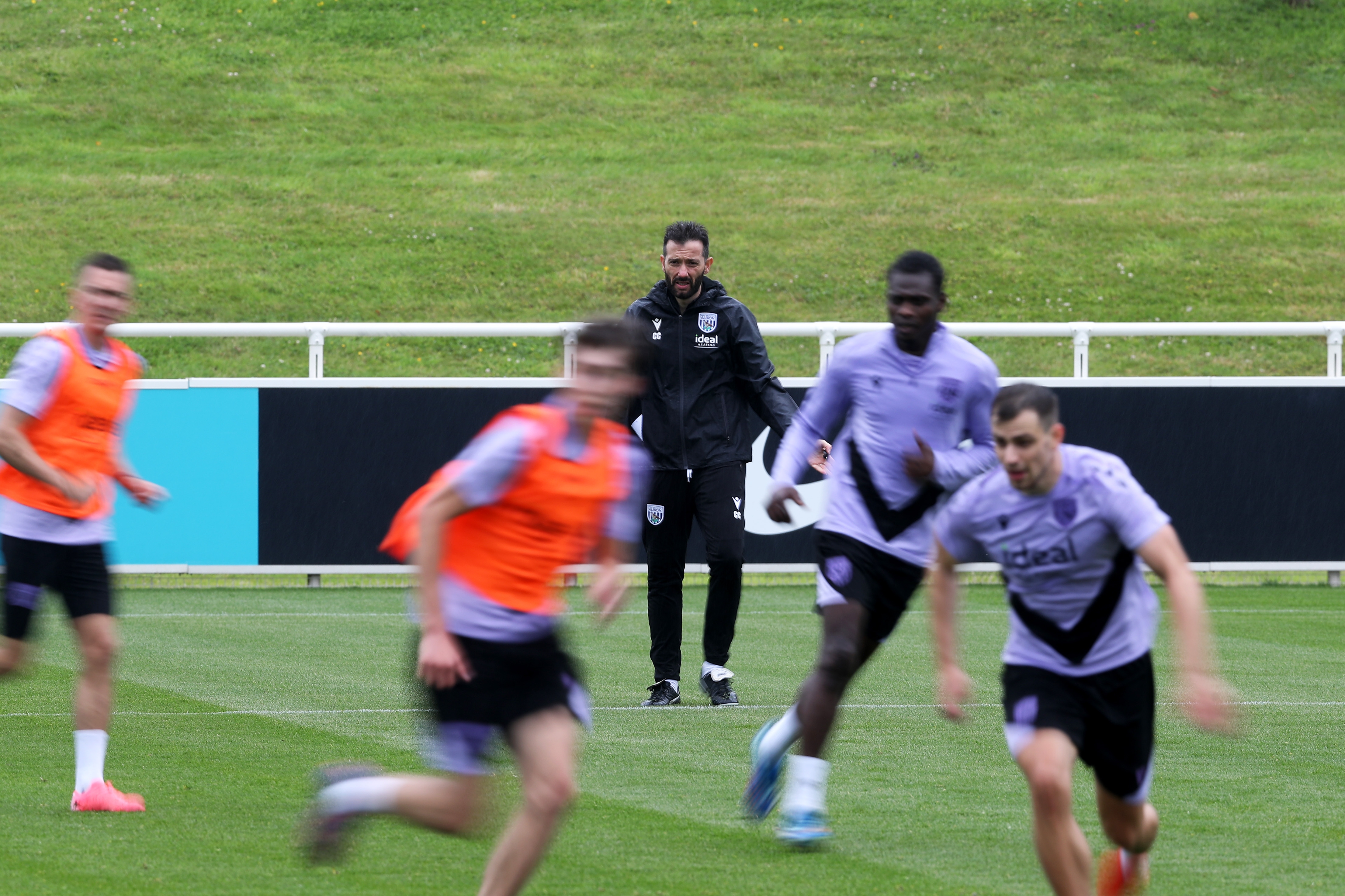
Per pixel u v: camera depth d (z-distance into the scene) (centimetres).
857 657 1808
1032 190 10181
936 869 1666
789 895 1552
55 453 1873
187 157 10369
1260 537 4484
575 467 1351
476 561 1354
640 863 1684
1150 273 8844
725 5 13400
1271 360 7375
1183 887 1597
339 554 4378
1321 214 9712
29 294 8138
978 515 1429
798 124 11312
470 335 4438
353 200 9781
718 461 2678
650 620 2761
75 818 1862
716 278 8631
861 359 1886
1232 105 11750
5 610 1888
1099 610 1400
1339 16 13150
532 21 13025
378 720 2577
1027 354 7375
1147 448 4453
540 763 1331
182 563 4331
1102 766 1443
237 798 1988
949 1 13450
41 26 12350
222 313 8069
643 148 10850
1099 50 12631
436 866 1666
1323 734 2489
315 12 12925
